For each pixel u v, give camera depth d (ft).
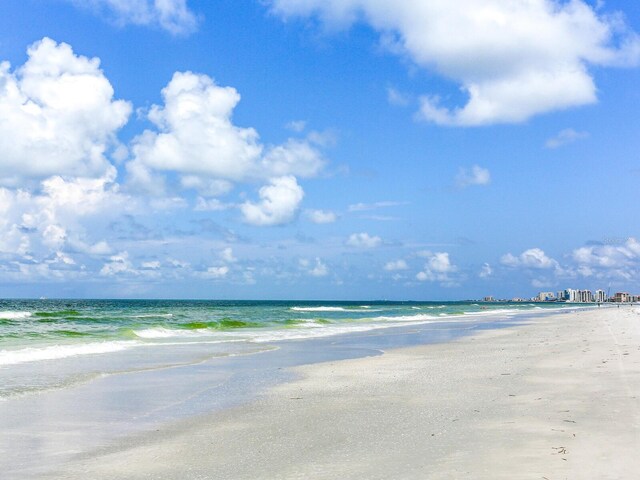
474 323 188.34
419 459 26.32
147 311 271.49
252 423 36.55
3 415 39.17
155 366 66.80
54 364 66.69
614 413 34.04
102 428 35.53
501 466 24.32
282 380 55.98
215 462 27.50
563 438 28.63
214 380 56.03
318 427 34.73
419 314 296.10
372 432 32.71
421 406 40.37
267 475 24.98
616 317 211.82
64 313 214.69
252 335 123.54
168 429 35.19
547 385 46.44
